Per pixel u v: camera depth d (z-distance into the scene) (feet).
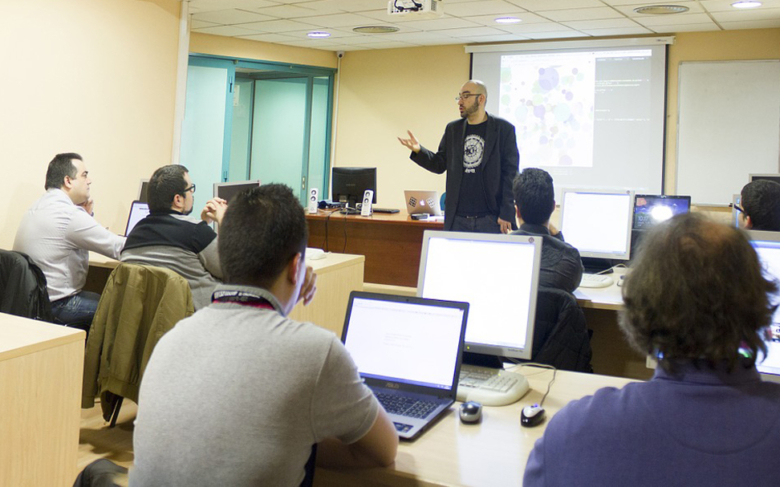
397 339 5.63
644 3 17.58
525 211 8.30
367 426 3.84
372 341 5.70
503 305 6.08
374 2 18.24
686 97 21.58
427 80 25.23
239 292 3.92
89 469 3.84
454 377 5.35
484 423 5.06
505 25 20.89
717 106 21.24
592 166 22.95
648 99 22.07
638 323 3.11
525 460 4.41
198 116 23.77
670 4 17.65
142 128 16.90
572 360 7.63
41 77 14.44
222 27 22.36
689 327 2.92
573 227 11.40
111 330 8.96
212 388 3.59
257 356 3.62
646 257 3.14
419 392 5.43
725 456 2.77
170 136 17.79
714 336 2.89
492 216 14.98
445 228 15.37
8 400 6.70
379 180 26.32
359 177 18.33
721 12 18.47
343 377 3.71
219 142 24.21
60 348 7.18
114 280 8.99
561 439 3.07
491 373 6.01
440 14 15.87
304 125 26.58
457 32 22.21
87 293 11.72
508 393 5.52
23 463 6.91
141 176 16.96
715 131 21.31
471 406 5.08
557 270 8.00
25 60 14.11
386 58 25.89
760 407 2.84
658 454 2.84
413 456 4.44
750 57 20.74
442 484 4.07
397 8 15.75
